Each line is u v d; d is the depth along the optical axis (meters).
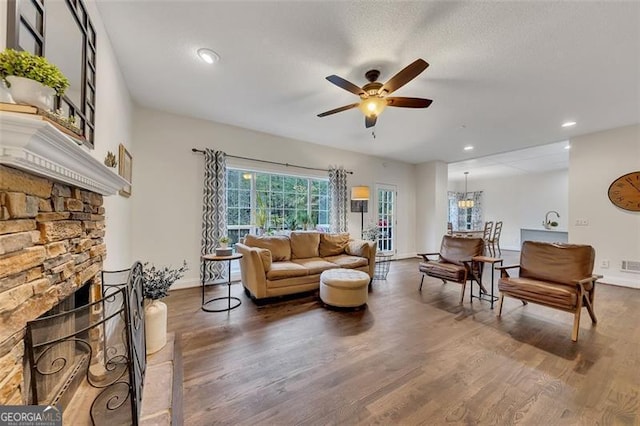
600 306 3.32
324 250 4.52
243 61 2.54
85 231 1.57
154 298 2.17
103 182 1.56
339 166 5.76
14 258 0.90
